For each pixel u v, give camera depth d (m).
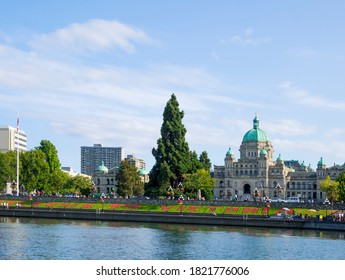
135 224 141.38
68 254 86.62
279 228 133.00
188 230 125.81
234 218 139.12
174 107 198.50
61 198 178.25
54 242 99.44
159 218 147.38
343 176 199.25
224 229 129.50
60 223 140.12
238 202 161.12
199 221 142.50
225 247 96.75
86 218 154.25
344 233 122.00
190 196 189.62
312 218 137.50
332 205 146.00
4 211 162.38
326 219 133.62
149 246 96.81
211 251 92.06
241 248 95.69
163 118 198.88
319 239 109.19
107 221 150.12
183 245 98.75
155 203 167.88
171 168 192.00
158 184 188.38
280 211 153.12
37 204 176.25
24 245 94.69
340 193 196.75
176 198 178.75
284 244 101.06
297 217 139.38
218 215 148.00
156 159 194.38
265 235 116.19
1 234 109.81
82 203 174.00
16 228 123.19
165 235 114.19
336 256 87.56
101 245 97.00
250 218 139.12
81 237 107.69
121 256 85.81
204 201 163.75
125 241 102.88
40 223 138.62
